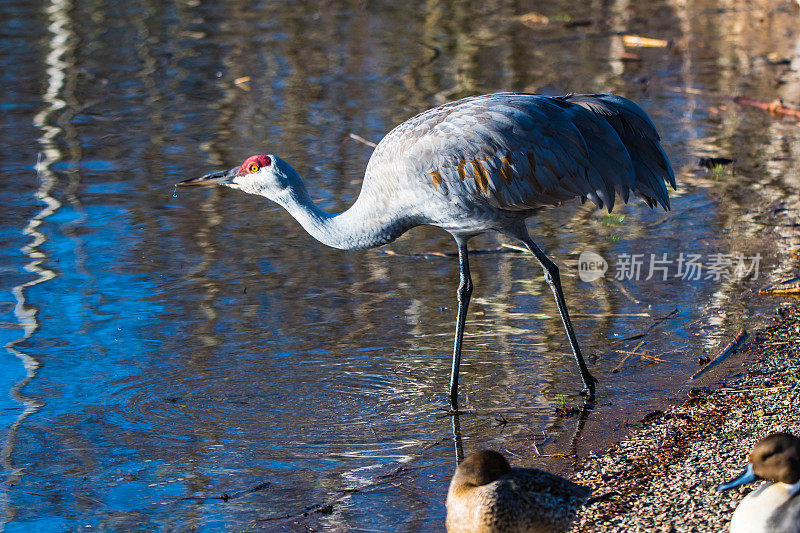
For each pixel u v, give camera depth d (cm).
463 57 2611
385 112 2144
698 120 2102
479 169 1060
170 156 1895
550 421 1031
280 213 1669
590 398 1077
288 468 951
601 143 1084
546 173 1061
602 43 2772
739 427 991
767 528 702
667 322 1258
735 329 1230
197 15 3097
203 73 2470
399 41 2789
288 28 2939
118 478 934
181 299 1334
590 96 1134
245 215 1653
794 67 2506
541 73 2452
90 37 2794
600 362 1162
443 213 1092
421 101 2220
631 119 1116
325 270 1438
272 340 1219
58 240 1525
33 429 1021
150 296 1343
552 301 1328
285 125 2069
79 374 1135
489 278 1405
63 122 2092
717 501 850
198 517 868
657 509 844
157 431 1020
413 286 1380
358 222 1143
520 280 1397
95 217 1617
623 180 1078
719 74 2450
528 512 734
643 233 1559
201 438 1008
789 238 1513
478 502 732
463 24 2998
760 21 3034
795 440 716
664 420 1019
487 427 1023
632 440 980
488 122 1064
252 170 1167
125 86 2358
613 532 811
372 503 884
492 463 764
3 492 910
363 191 1141
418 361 1168
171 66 2525
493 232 1584
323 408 1065
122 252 1488
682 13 3159
